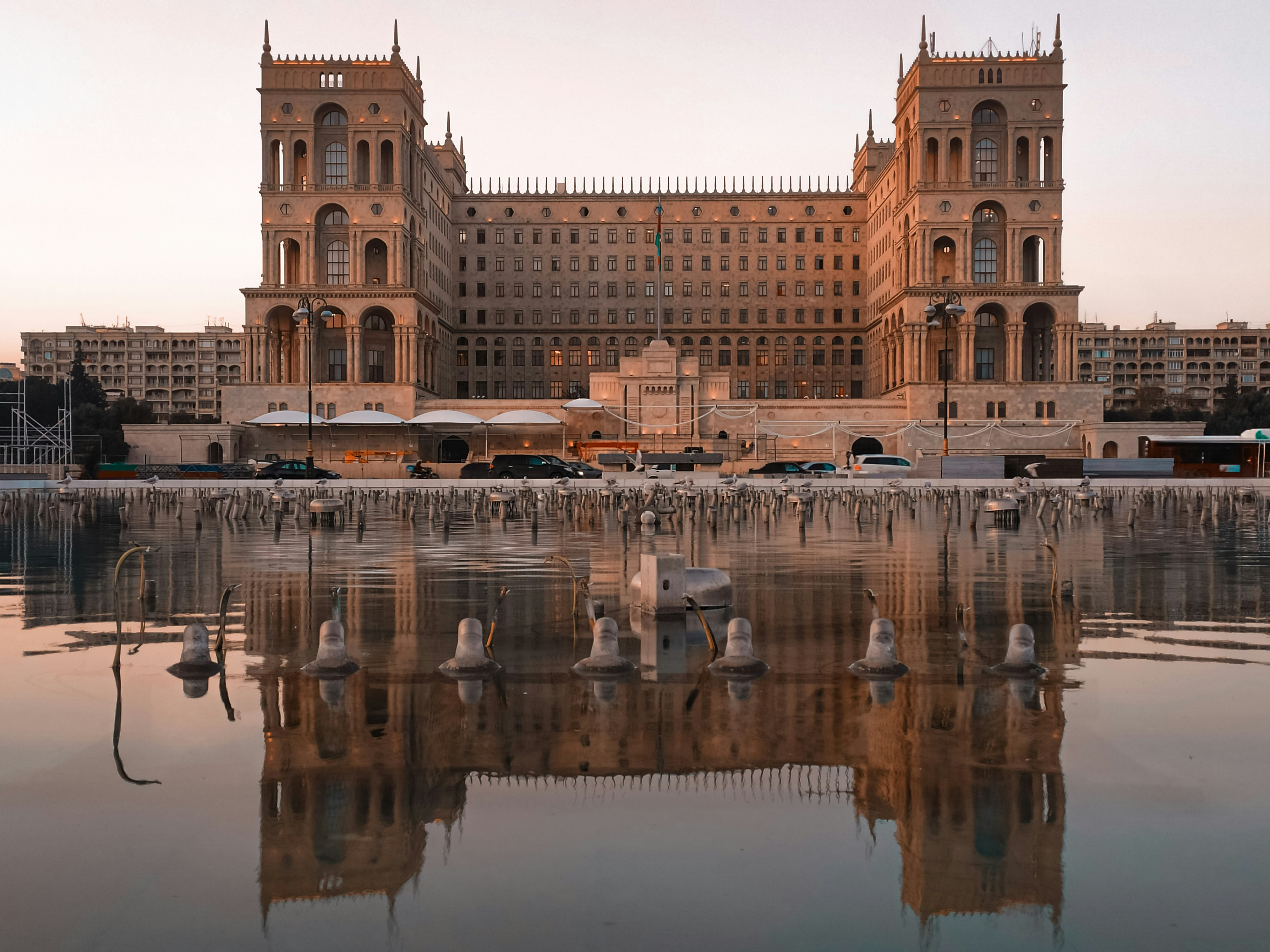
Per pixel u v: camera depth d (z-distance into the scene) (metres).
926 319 108.06
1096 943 6.03
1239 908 6.48
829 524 40.34
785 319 141.88
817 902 6.55
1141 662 13.39
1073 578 22.14
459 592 19.83
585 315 142.12
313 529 37.56
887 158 139.50
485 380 142.12
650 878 6.89
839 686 12.03
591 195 142.12
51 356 193.00
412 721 10.56
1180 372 194.00
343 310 108.81
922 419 106.75
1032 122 109.31
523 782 8.75
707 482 69.12
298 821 7.89
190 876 6.93
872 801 8.30
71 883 6.84
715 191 144.00
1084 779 8.77
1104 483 71.38
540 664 13.30
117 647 14.35
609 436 109.00
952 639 15.02
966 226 109.25
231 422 106.56
